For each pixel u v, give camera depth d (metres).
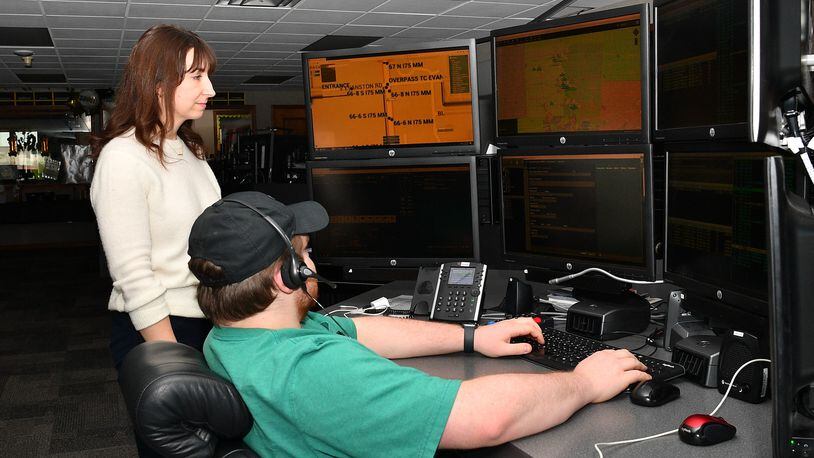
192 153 1.88
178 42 1.69
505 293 2.22
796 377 0.85
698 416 1.12
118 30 7.68
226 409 1.02
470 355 1.61
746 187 1.36
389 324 1.59
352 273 2.57
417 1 6.87
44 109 12.65
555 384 1.17
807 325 0.84
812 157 1.10
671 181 1.64
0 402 4.04
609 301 1.84
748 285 1.36
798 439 0.85
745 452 1.07
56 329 5.89
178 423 1.01
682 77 1.57
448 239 2.17
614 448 1.09
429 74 2.12
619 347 1.65
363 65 2.17
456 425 1.04
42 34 7.77
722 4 1.41
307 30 8.09
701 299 1.52
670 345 1.61
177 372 1.02
